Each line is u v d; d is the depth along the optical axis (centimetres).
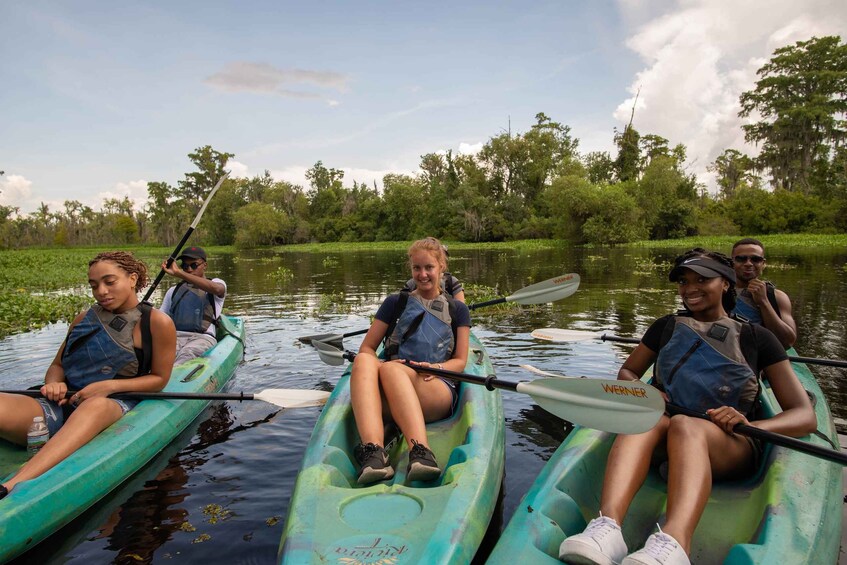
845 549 230
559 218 3719
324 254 3133
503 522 263
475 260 2105
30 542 241
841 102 4778
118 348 331
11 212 7025
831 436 275
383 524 211
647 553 176
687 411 247
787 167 4978
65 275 1617
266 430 385
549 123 5319
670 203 3619
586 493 246
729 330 257
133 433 317
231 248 5306
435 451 301
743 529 222
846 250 2158
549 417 404
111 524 265
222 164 7131
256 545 246
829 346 567
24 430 301
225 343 547
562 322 727
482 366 408
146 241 8312
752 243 409
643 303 877
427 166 5878
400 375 296
